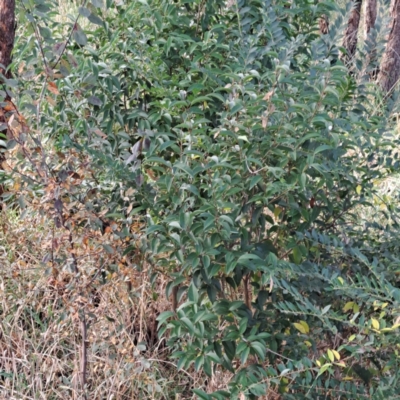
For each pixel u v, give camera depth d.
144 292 3.19
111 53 2.78
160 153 2.83
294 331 2.57
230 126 2.41
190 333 2.38
